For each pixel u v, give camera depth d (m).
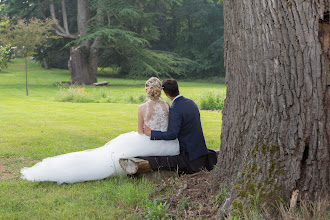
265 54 3.27
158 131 4.64
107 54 37.66
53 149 6.73
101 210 3.58
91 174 4.65
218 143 7.41
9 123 10.05
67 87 27.62
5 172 5.24
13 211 3.63
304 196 3.12
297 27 3.12
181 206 3.46
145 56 34.19
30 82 31.55
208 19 47.44
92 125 9.96
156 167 4.49
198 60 47.22
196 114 4.73
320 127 3.11
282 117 3.19
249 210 3.07
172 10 48.06
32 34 21.94
